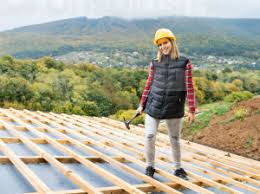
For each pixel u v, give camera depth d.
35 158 3.61
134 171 3.47
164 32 3.20
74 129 6.30
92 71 44.28
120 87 39.62
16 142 4.50
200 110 12.53
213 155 6.30
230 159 6.08
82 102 34.09
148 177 3.31
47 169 3.47
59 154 4.18
